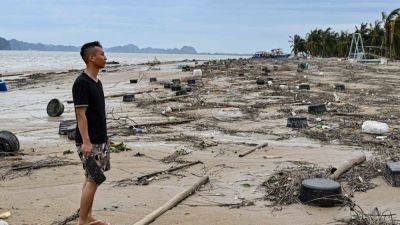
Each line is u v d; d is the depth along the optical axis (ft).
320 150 33.78
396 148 33.88
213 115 51.78
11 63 349.20
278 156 31.99
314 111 52.16
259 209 21.44
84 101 17.04
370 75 114.83
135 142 37.17
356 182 24.94
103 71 140.05
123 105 62.18
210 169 28.55
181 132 41.78
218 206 21.85
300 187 22.80
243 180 26.04
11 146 33.19
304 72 122.11
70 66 282.15
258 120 48.24
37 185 25.40
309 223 19.65
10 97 79.05
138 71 138.82
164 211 20.89
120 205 21.98
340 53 316.60
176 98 67.00
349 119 48.55
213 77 106.22
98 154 17.69
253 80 97.19
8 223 19.74
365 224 19.34
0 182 26.02
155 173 27.32
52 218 20.38
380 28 256.52
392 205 21.70
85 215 18.08
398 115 51.34
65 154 32.96
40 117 54.19
